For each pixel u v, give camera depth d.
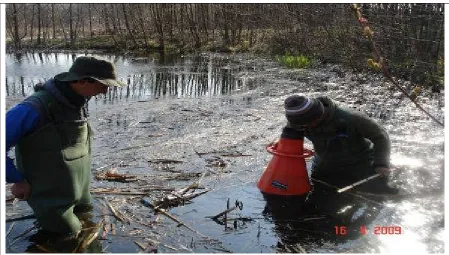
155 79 12.48
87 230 3.79
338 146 4.62
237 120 7.41
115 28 25.03
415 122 7.04
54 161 3.51
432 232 3.74
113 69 3.61
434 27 10.12
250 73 13.07
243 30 22.20
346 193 4.45
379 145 4.45
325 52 14.47
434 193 4.44
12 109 3.38
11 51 21.00
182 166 5.30
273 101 8.94
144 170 5.18
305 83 10.95
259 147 5.95
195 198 4.43
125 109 8.37
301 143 4.50
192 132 6.71
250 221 3.99
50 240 3.62
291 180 4.43
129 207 4.23
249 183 4.78
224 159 5.51
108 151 5.85
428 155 5.47
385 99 8.80
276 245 3.59
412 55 10.55
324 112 4.39
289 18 16.23
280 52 17.02
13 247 3.51
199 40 21.14
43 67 15.05
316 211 4.16
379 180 4.60
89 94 3.58
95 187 4.66
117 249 3.52
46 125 3.44
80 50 21.30
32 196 3.56
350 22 12.59
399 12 10.81
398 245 3.56
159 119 7.57
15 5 22.28
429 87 9.60
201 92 10.25
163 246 3.57
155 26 23.17
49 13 28.91
